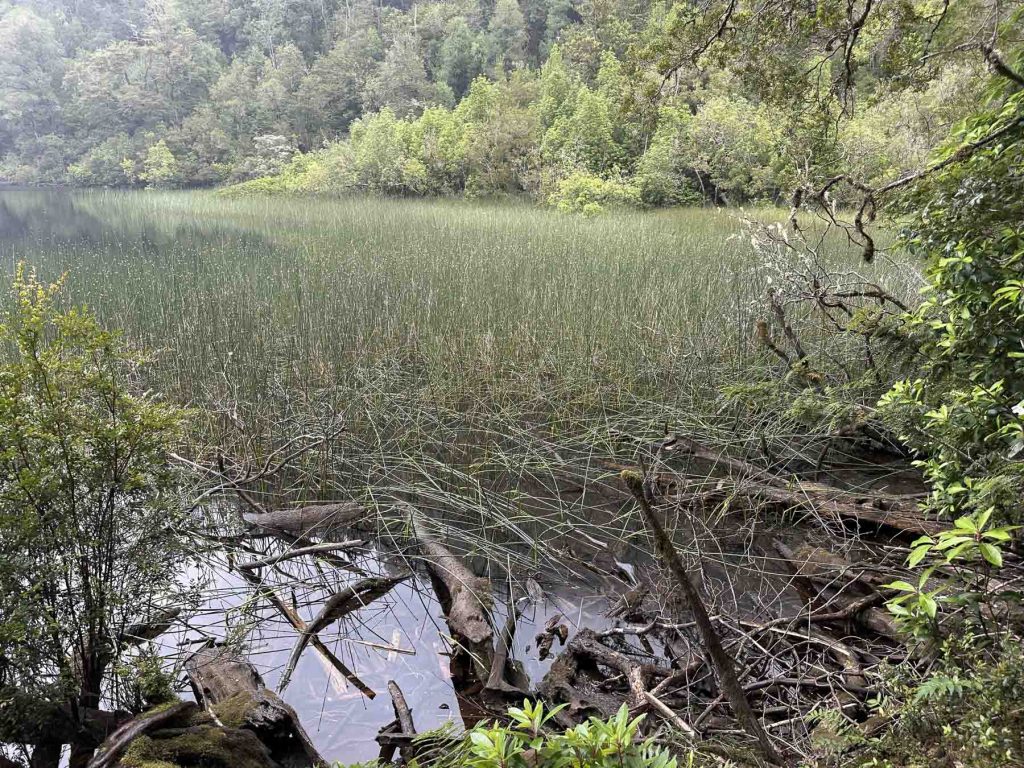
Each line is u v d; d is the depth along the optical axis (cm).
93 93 4550
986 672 161
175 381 567
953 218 317
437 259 957
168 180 3903
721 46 512
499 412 550
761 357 588
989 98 364
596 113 2355
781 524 397
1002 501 205
